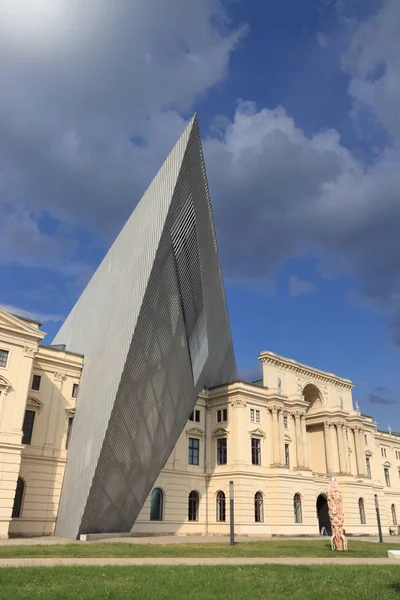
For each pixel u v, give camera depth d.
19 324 35.78
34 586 11.07
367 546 33.62
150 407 32.62
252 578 13.51
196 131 27.84
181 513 47.22
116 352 30.02
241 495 47.22
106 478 30.38
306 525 50.81
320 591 11.70
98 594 10.23
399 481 78.81
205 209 31.72
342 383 67.94
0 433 32.69
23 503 36.38
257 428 51.22
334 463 61.12
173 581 12.31
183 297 32.84
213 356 47.00
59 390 40.66
